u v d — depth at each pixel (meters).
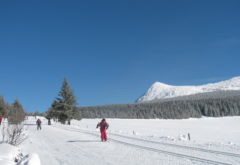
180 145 16.47
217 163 10.41
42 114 101.69
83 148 14.98
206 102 157.50
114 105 164.62
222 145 16.61
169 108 150.12
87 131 30.88
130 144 17.00
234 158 11.52
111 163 10.38
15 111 16.95
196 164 10.23
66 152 13.36
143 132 43.69
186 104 156.38
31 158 7.66
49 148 14.84
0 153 9.23
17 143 14.58
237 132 48.28
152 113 143.75
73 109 56.38
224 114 146.50
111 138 21.38
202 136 36.28
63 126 44.38
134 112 147.75
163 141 19.09
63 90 56.09
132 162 10.61
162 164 10.23
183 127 62.88
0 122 26.14
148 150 14.13
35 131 28.70
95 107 158.62
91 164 10.15
